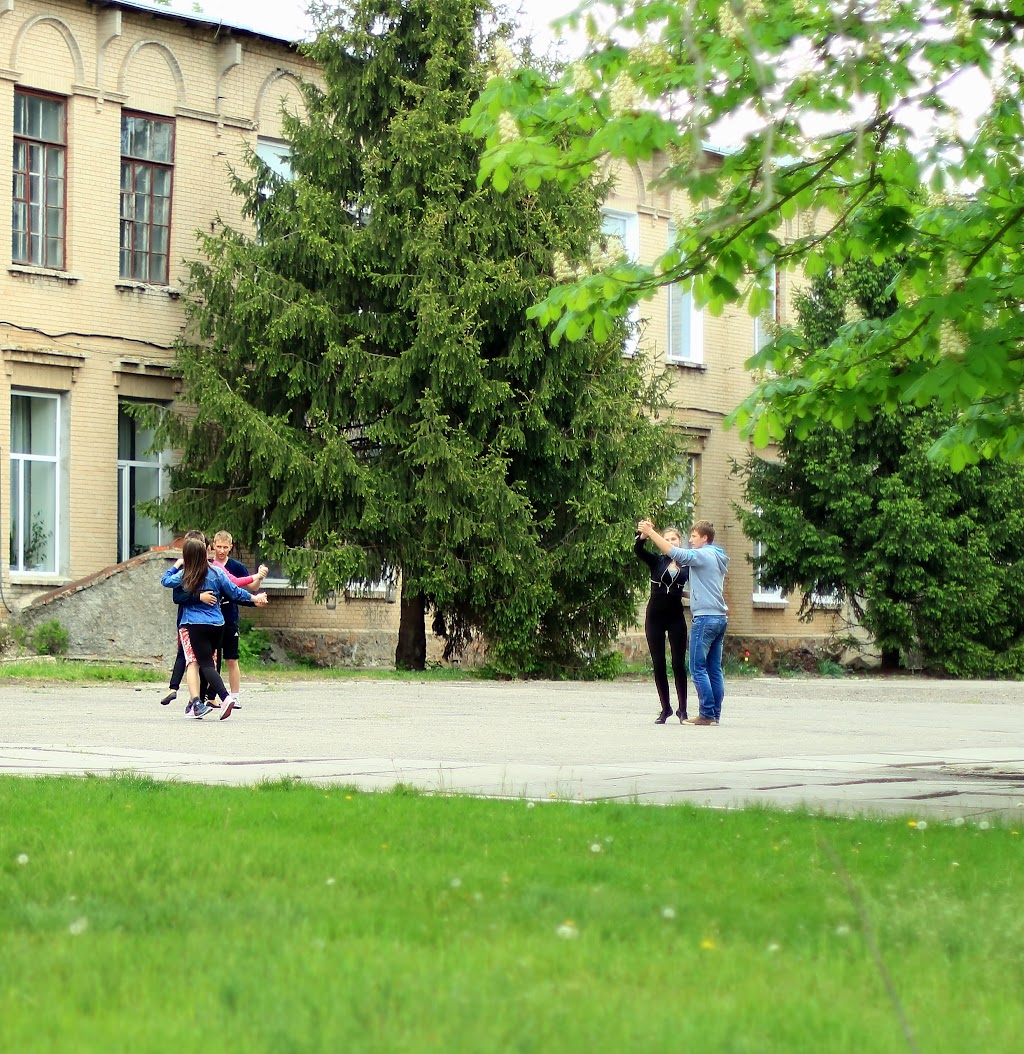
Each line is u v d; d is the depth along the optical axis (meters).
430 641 33.62
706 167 7.84
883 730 17.14
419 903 5.44
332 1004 3.97
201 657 16.53
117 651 26.77
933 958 4.81
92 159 29.34
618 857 6.66
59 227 29.06
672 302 39.59
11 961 4.45
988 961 4.80
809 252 9.68
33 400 28.72
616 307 8.98
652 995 4.18
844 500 35.44
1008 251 9.56
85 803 8.03
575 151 8.59
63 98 29.14
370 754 12.37
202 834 6.96
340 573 26.84
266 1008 3.93
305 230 27.52
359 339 27.31
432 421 27.02
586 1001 4.07
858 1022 3.95
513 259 27.48
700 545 17.14
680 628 17.19
